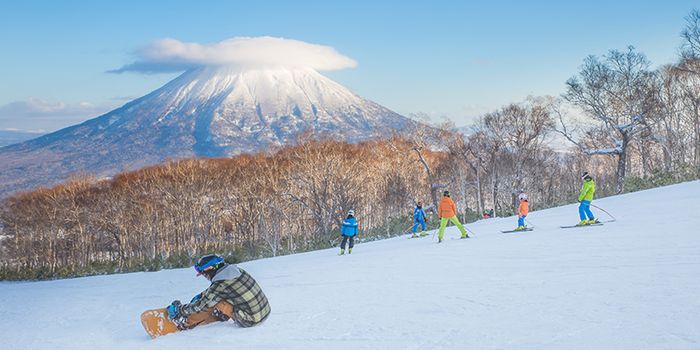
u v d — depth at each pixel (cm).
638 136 5228
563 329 634
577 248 1373
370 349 627
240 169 7844
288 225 6306
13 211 7806
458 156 6994
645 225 1714
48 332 927
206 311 810
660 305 700
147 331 777
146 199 7044
